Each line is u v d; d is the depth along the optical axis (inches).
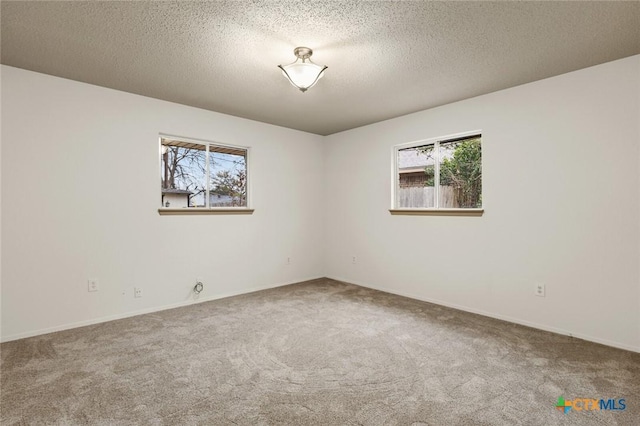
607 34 87.0
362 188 184.9
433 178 155.4
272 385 80.9
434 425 66.1
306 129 193.0
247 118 169.0
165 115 141.7
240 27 83.6
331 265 205.3
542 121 117.6
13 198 108.7
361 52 97.0
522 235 123.0
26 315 110.7
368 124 180.4
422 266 156.2
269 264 180.7
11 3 73.1
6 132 107.4
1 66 106.3
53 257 115.8
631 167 99.8
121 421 67.1
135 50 96.1
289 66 95.1
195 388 79.4
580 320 109.5
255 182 174.4
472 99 136.7
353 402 73.9
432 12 77.0
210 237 156.9
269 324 122.9
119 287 129.9
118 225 129.6
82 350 100.0
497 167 129.5
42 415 68.8
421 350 100.3
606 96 104.0
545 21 81.0
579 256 109.7
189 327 119.7
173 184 148.2
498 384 80.9
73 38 89.2
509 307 126.6
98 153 124.9
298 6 74.5
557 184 114.2
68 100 118.4
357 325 121.8
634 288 99.3
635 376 84.2
